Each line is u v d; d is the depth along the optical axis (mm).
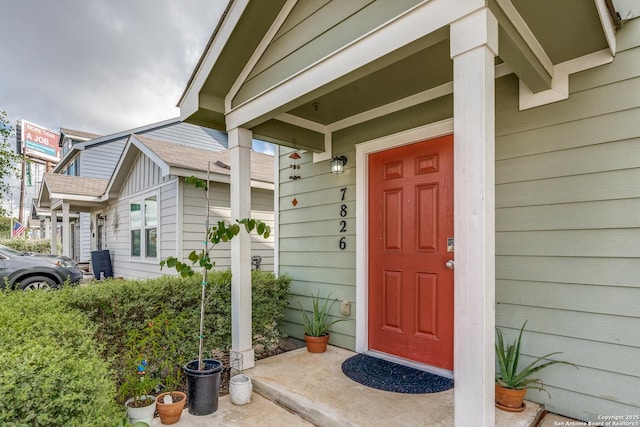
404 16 1818
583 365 2146
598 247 2125
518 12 1763
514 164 2455
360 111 3408
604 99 2127
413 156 3088
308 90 2330
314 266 3893
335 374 2832
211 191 6531
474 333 1553
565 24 1869
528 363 2350
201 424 2281
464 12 1622
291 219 4207
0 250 6441
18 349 1500
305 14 2416
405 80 2756
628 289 2020
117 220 8898
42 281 6453
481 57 1580
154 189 6934
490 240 1578
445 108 2859
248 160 3064
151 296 2898
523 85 2428
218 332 3156
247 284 3021
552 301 2273
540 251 2330
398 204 3176
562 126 2270
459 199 1621
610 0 1785
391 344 3170
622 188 2057
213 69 2850
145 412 2184
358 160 3465
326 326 3600
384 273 3254
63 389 1314
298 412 2396
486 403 1529
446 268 2822
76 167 13102
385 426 2051
